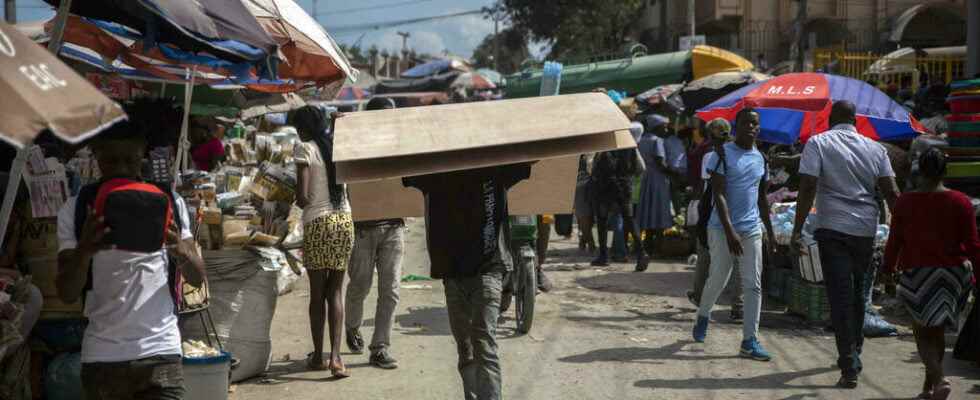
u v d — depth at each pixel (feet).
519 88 92.43
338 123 15.33
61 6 12.68
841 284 18.86
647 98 52.13
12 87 7.84
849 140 19.10
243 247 18.85
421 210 17.35
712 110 33.17
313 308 19.67
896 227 18.17
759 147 39.55
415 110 15.92
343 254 19.20
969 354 20.52
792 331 24.68
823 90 31.01
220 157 34.12
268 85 25.13
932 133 33.76
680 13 123.95
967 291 18.01
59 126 7.86
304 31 21.07
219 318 18.52
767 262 29.94
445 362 20.90
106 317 11.09
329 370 20.08
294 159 18.79
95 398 11.23
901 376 19.90
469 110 15.89
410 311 27.07
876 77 61.82
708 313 22.86
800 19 82.84
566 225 40.65
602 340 23.35
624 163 34.83
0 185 15.93
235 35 14.60
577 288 31.27
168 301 11.47
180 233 11.63
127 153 11.28
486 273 15.11
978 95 24.72
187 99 20.08
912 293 17.75
